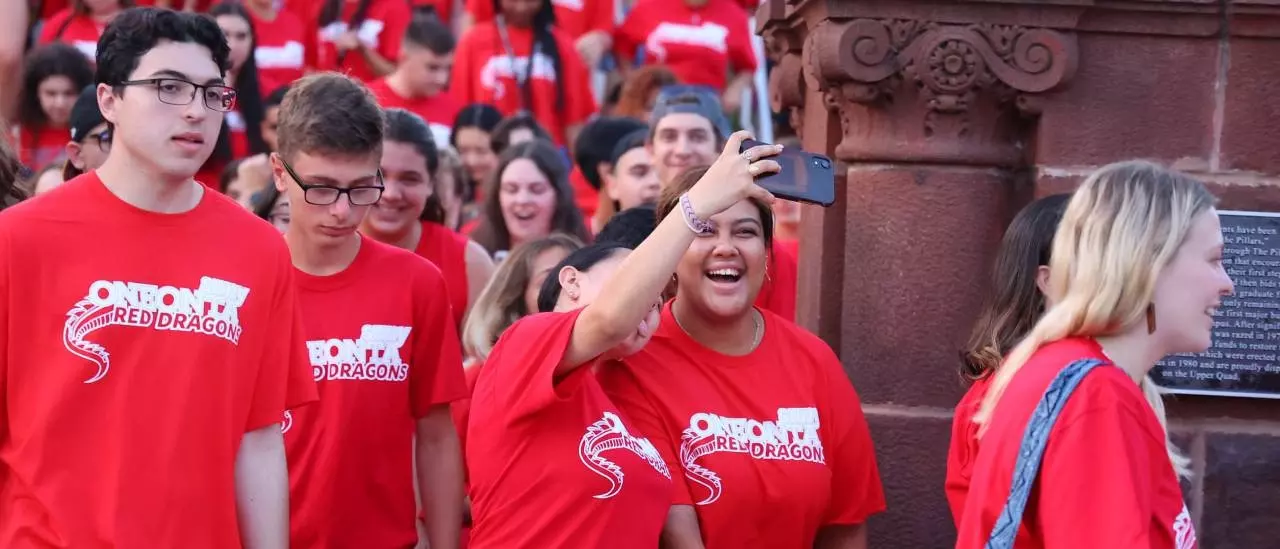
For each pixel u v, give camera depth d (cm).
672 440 407
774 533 408
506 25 937
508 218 668
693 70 977
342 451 441
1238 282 488
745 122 988
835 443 427
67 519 340
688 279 414
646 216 494
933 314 494
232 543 362
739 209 411
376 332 450
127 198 353
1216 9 487
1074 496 312
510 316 505
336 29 983
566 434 381
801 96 567
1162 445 322
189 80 350
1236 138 493
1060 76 482
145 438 346
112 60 350
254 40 837
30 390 343
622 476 382
